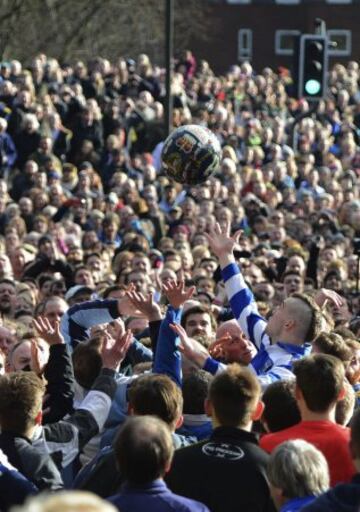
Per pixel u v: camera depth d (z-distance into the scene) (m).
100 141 43.66
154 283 25.00
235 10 89.50
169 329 12.40
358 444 9.40
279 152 46.59
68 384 12.42
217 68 88.50
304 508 9.04
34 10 59.53
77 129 43.41
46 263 27.33
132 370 14.52
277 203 41.03
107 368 11.81
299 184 44.69
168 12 35.81
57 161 40.50
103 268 28.58
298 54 36.19
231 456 10.20
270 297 24.05
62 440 11.39
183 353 12.19
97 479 10.38
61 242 31.58
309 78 36.00
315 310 13.23
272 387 11.09
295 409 10.94
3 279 23.09
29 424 10.87
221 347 13.47
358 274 25.03
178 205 37.06
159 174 44.09
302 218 37.91
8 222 33.84
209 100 53.69
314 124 51.34
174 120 47.09
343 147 50.47
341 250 32.50
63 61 61.31
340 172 47.47
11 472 10.35
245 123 50.00
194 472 10.16
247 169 41.91
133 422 9.41
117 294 19.30
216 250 14.56
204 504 10.03
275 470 9.40
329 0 89.50
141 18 65.56
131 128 45.44
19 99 42.00
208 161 16.67
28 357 14.40
